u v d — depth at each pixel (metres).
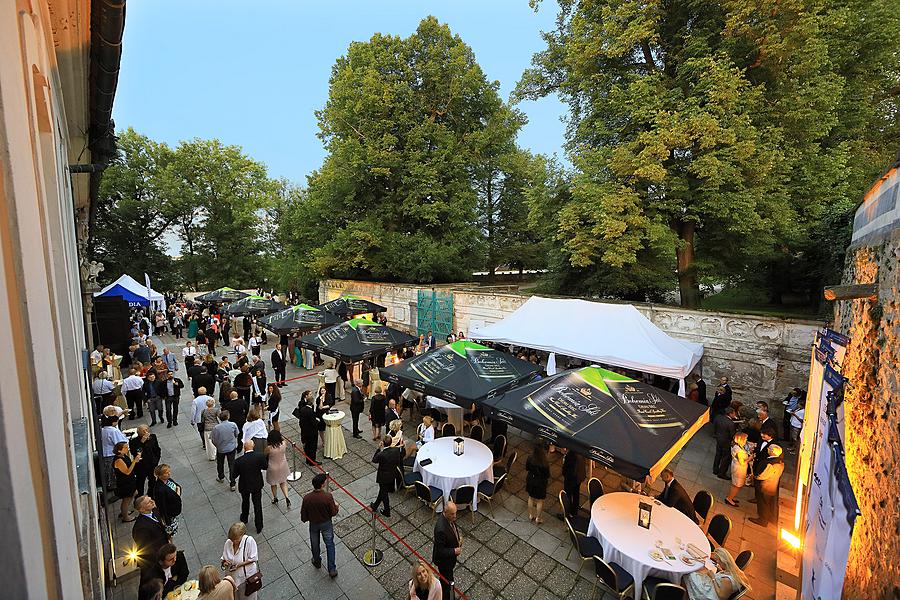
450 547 5.43
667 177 12.30
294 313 15.16
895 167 3.82
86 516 2.90
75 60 4.17
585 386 6.79
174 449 9.36
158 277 33.12
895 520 3.02
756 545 6.52
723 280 16.78
